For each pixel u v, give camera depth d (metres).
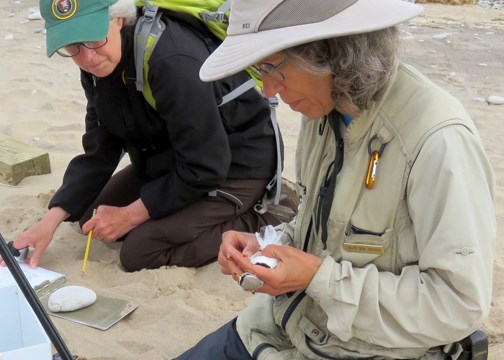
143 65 2.90
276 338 2.05
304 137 2.03
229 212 3.29
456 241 1.61
